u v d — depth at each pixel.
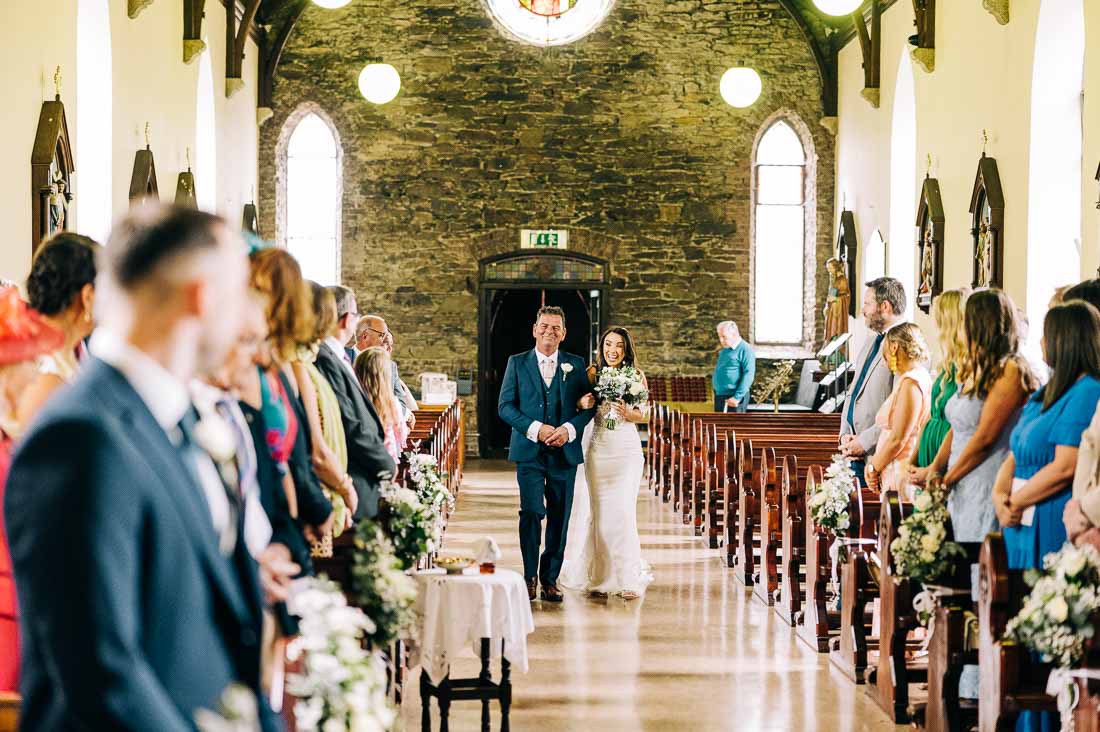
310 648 3.08
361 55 20.17
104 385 1.92
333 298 4.79
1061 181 11.84
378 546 4.68
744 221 20.47
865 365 8.02
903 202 16.67
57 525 1.75
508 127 20.36
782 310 20.67
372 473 5.54
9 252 9.34
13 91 9.40
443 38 20.25
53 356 3.58
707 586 9.62
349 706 3.03
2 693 2.84
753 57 20.33
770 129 20.59
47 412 1.86
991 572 4.73
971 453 5.59
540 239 20.42
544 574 8.88
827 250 20.19
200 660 1.97
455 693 5.63
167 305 1.98
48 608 1.72
